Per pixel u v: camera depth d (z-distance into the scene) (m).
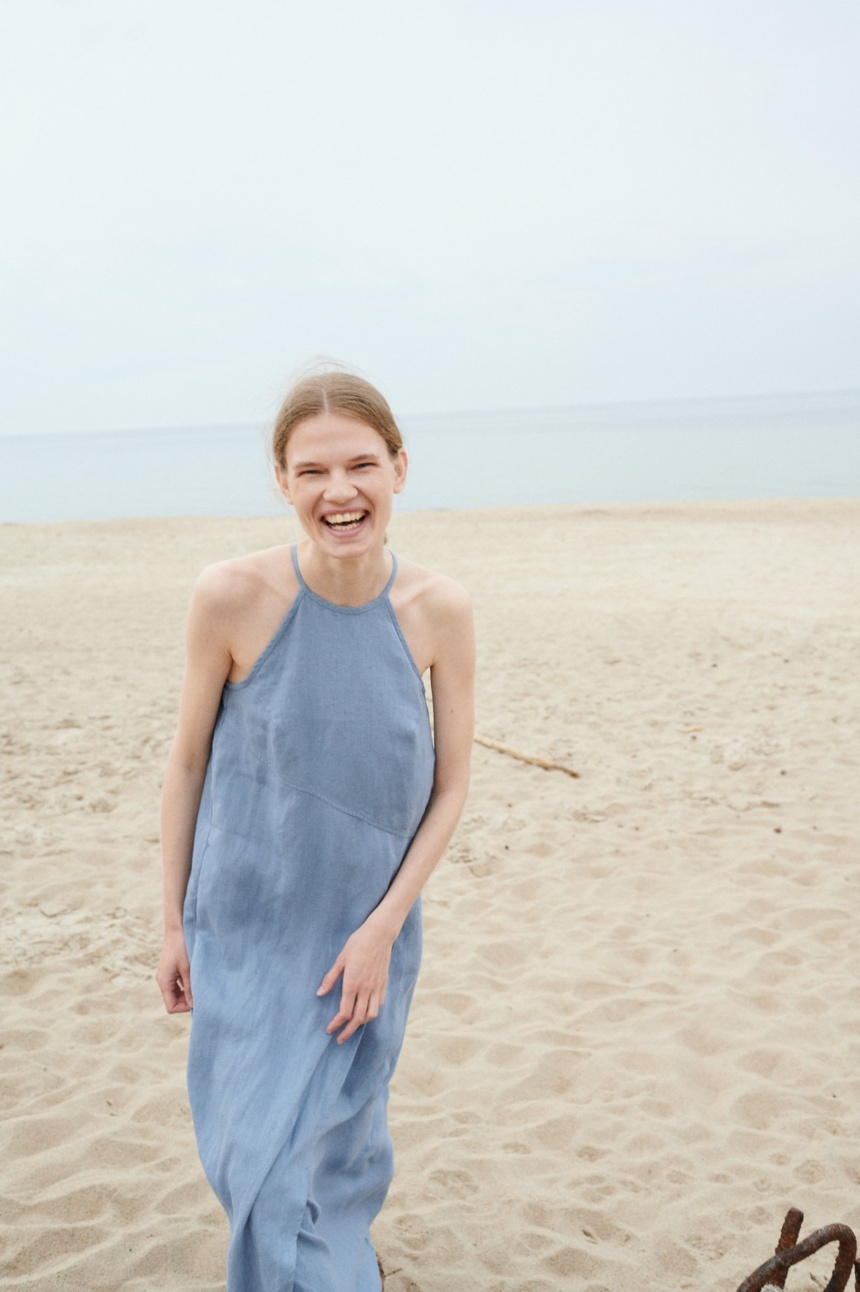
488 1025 4.04
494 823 6.09
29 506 47.75
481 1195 3.00
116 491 57.53
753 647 10.83
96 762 7.17
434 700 2.12
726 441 84.88
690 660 10.32
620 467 57.38
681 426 140.00
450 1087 3.62
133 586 16.38
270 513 40.84
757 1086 3.58
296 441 1.83
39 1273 2.62
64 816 6.20
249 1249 1.81
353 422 1.83
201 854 2.06
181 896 2.11
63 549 21.59
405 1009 2.16
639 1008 4.14
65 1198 2.91
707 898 5.11
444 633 2.04
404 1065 3.75
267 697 1.96
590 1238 2.83
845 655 10.30
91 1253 2.68
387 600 1.98
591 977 4.38
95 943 4.61
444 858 5.68
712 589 14.97
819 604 13.43
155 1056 3.77
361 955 1.94
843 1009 4.07
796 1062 3.71
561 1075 3.69
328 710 1.93
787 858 5.53
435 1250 2.74
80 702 8.87
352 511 1.84
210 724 2.07
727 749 7.32
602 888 5.27
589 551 19.77
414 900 2.08
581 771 7.05
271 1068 1.90
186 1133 3.30
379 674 1.96
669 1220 2.90
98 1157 3.14
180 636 12.12
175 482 64.50
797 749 7.34
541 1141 3.30
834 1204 2.97
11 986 4.26
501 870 5.54
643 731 7.96
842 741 7.48
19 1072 3.62
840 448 67.06
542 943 4.73
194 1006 2.00
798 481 43.22
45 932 4.69
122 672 10.13
